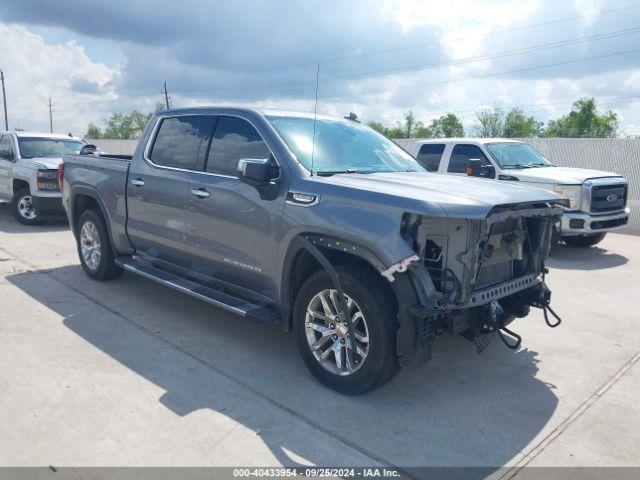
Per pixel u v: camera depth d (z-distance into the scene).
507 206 3.72
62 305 5.86
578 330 5.63
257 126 4.67
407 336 3.58
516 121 54.50
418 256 3.57
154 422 3.56
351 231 3.74
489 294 3.91
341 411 3.79
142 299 6.15
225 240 4.77
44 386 4.00
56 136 12.19
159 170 5.48
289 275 4.25
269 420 3.64
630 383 4.40
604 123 55.97
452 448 3.40
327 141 4.80
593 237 10.16
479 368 4.62
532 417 3.82
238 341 5.03
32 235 10.03
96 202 6.78
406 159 5.30
